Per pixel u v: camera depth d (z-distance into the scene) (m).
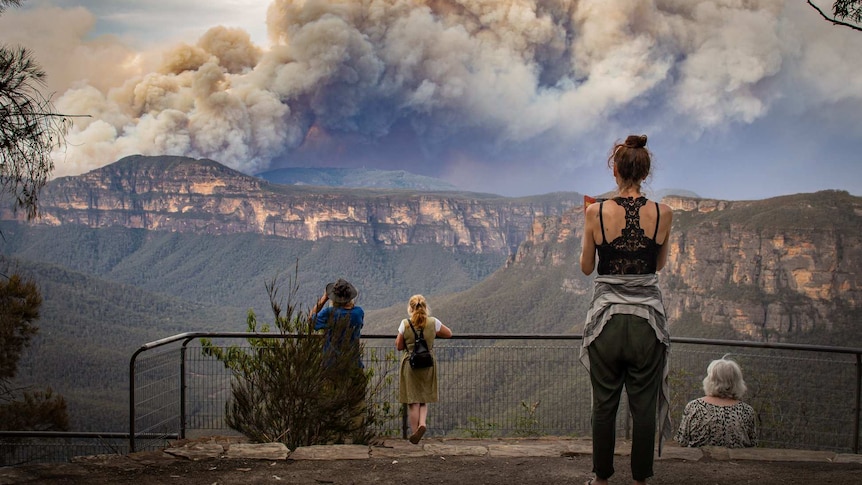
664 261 4.77
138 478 5.34
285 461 5.90
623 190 4.80
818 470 5.75
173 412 7.69
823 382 8.55
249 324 7.80
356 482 5.37
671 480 5.45
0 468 5.45
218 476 5.45
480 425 9.25
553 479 5.50
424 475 5.58
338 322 7.29
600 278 4.72
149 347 7.46
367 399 7.90
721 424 6.45
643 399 4.57
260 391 7.00
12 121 7.89
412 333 8.18
